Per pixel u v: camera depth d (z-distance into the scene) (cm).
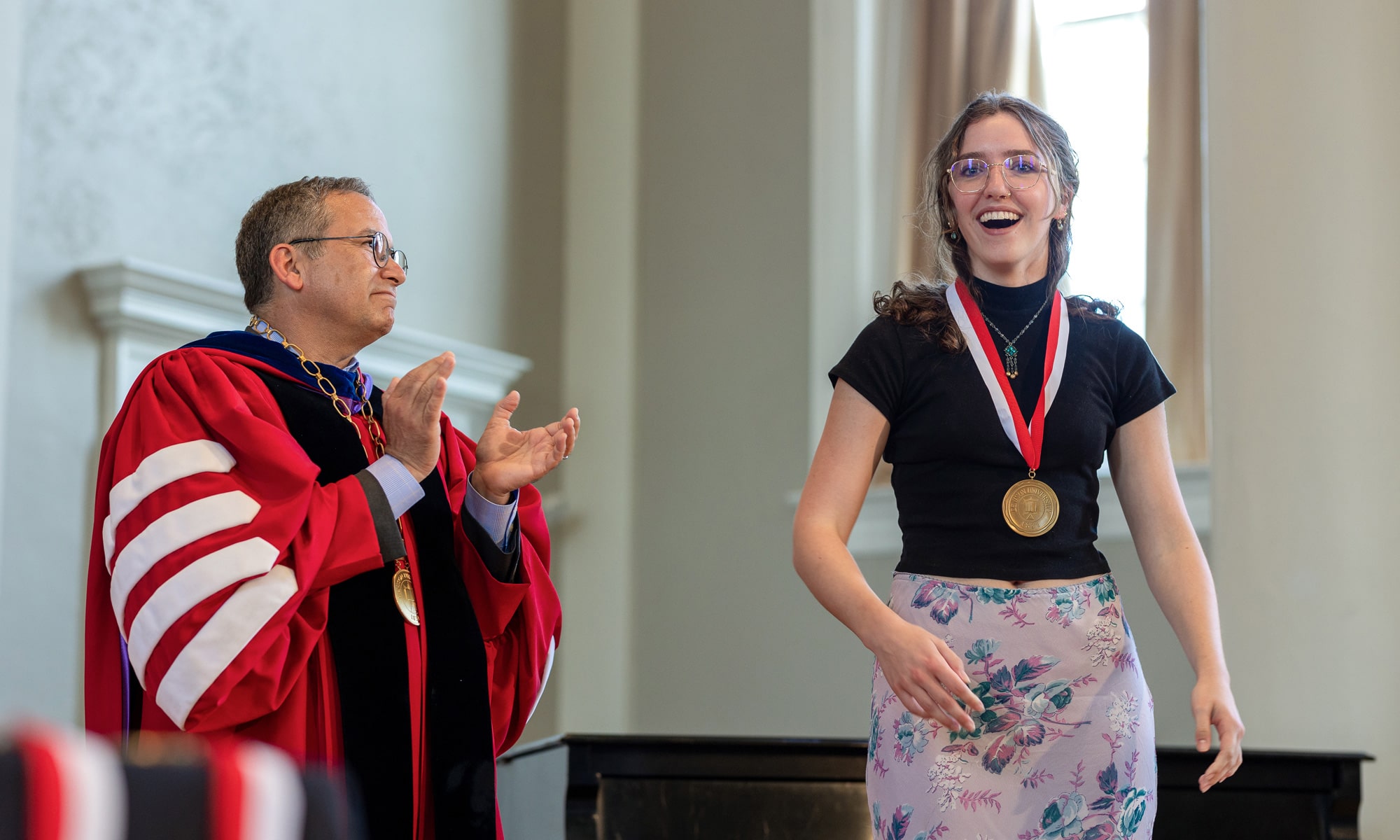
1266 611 1077
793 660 1731
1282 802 926
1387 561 1044
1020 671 536
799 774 997
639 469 1856
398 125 1638
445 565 650
